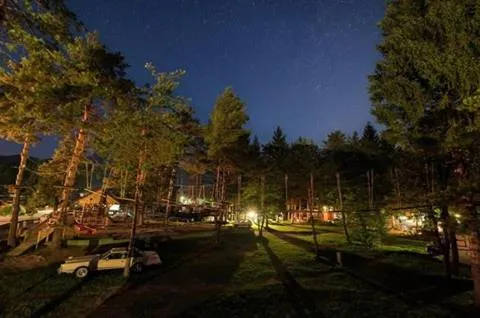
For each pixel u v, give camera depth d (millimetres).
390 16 16422
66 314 12164
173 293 14711
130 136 18094
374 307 12844
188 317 11883
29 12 10477
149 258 19422
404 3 15664
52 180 27609
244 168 51531
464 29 12211
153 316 12008
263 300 13648
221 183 53062
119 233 29531
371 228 28672
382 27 16578
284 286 15711
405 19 14766
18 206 23562
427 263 21062
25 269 18109
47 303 13203
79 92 14805
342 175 52562
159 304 13281
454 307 12773
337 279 17125
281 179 52781
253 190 46969
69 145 27344
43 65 12828
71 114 14844
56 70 14141
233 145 48062
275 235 37031
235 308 12750
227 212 49531
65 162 27516
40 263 19438
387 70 15602
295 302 13422
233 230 40375
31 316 11922
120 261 18422
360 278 17344
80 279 16656
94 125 18219
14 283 15531
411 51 14094
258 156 58281
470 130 11938
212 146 46625
